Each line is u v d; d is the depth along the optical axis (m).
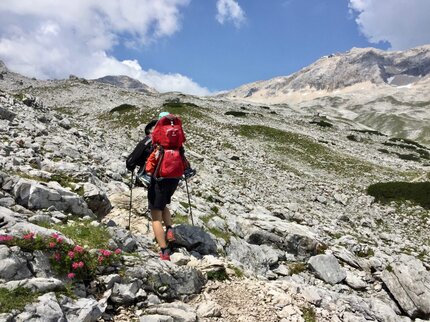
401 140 107.75
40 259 6.39
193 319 6.83
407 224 30.91
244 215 15.88
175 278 7.73
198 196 18.81
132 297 6.81
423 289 12.23
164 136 8.62
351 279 12.98
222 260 9.76
